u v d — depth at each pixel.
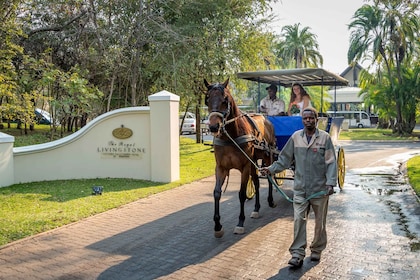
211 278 4.77
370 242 5.99
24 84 14.32
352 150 21.62
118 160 11.75
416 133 35.69
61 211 7.82
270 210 8.09
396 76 35.22
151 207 8.43
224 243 6.04
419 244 5.88
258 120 7.84
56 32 17.12
